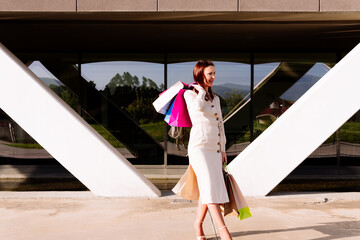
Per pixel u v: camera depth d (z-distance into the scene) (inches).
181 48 344.5
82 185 274.5
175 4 209.8
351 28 252.8
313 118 189.8
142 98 364.5
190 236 132.9
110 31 264.2
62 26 246.7
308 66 360.2
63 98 364.5
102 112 365.7
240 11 210.2
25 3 207.9
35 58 361.7
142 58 363.3
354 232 135.6
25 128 188.7
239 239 128.4
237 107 362.6
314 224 145.9
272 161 191.0
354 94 189.0
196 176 119.4
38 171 333.1
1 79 187.6
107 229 141.2
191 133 120.2
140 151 364.8
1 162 360.8
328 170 339.3
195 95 120.1
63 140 188.5
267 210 167.5
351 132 356.8
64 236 133.3
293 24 239.3
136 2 209.6
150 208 171.3
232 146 362.9
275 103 361.7
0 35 280.1
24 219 154.3
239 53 362.0
